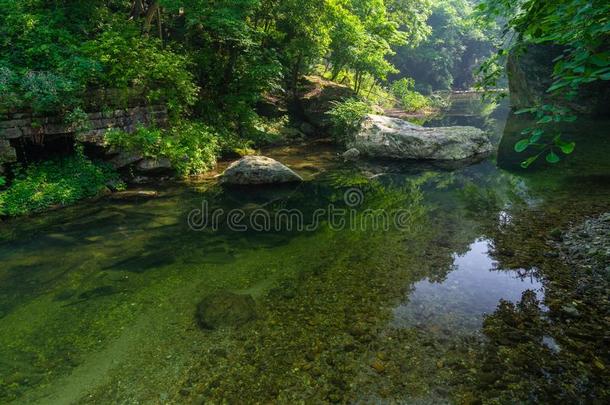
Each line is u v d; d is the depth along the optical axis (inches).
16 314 173.2
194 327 159.8
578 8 87.7
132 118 395.2
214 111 535.8
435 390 121.3
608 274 179.5
